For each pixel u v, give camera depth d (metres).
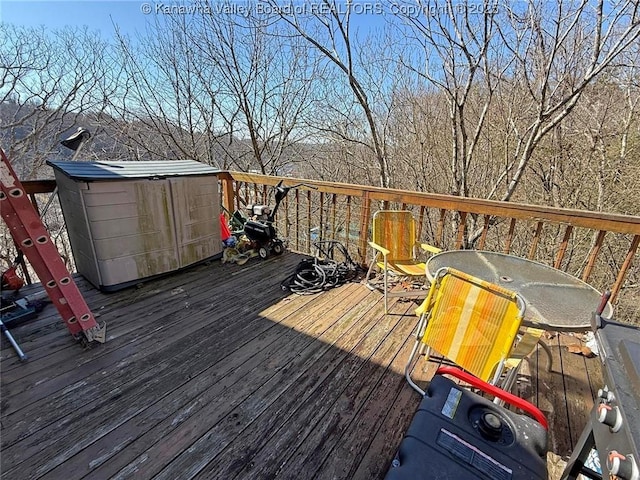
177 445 1.48
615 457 0.70
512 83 5.14
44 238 1.88
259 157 8.27
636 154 5.52
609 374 0.85
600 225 2.17
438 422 1.16
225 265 3.52
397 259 2.96
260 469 1.39
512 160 5.38
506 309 1.50
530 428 1.15
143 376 1.88
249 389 1.82
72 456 1.41
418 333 1.87
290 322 2.49
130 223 2.78
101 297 2.73
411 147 7.27
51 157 7.98
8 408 1.63
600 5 3.62
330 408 1.71
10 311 2.37
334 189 3.50
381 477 1.38
